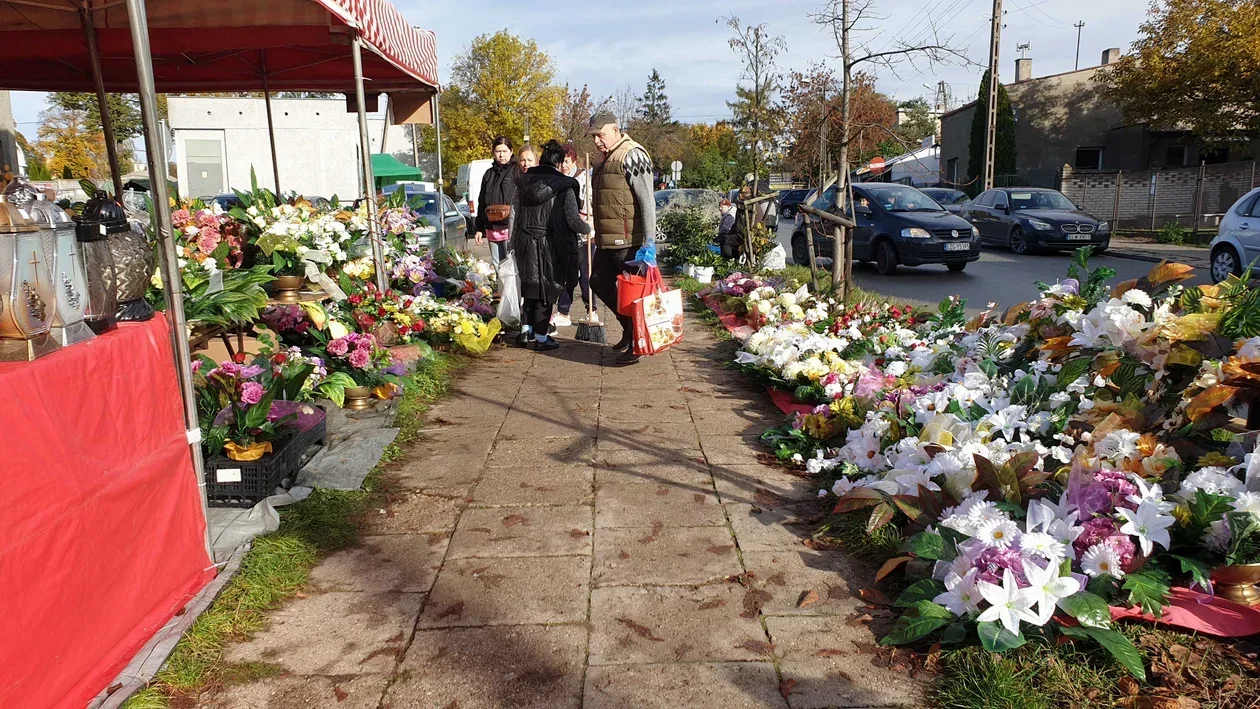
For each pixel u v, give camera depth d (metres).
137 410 2.74
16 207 2.31
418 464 4.63
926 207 16.05
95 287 2.74
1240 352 3.68
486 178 9.48
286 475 4.11
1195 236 22.12
